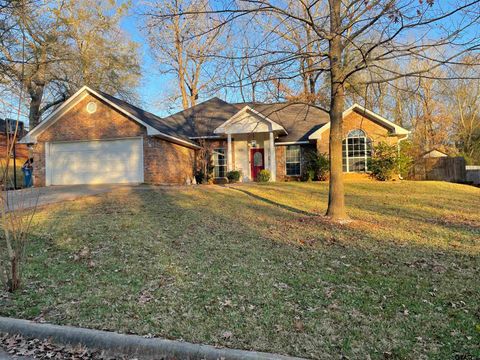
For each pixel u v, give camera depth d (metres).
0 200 4.62
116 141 16.91
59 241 6.66
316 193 13.81
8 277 4.50
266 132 18.81
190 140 20.70
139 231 7.43
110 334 3.34
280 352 3.06
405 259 5.70
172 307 4.02
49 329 3.47
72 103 17.08
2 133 16.84
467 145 32.53
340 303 4.10
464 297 4.23
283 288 4.55
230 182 19.19
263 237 7.16
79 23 21.34
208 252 6.14
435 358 2.98
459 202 11.75
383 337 3.34
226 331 3.45
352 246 6.48
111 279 4.91
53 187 15.79
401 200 12.17
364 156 18.62
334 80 8.23
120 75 26.55
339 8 7.86
